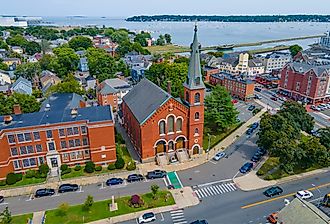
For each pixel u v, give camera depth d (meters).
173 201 61.06
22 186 65.94
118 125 99.94
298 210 46.00
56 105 90.75
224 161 77.12
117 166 72.25
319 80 124.88
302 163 71.31
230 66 180.88
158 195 62.75
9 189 65.06
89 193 63.84
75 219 55.66
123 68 173.50
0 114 92.19
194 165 75.06
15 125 68.00
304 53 198.25
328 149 73.50
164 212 57.84
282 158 68.88
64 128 69.56
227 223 54.69
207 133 93.44
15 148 67.75
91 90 136.38
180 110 74.06
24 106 94.94
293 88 137.50
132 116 81.19
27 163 69.75
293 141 71.44
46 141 69.31
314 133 94.25
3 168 66.38
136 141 79.00
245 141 88.94
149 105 76.56
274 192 62.53
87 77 154.00
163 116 73.00
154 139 74.44
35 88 150.12
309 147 69.62
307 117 90.31
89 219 55.72
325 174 70.56
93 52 188.12
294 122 84.25
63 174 70.19
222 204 60.19
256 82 165.62
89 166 70.56
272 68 187.38
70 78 137.38
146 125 72.19
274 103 129.88
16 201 61.34
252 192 64.06
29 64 159.12
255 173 71.38
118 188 65.50
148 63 179.12
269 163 75.62
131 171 71.94
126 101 90.38
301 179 68.69
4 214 53.75
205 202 60.84
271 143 73.19
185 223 54.78
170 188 65.31
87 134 71.44
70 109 78.81
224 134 93.62
